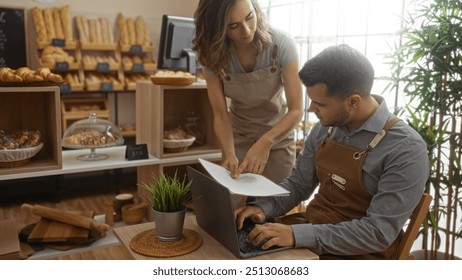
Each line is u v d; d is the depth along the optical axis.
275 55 1.84
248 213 1.38
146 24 4.44
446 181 2.19
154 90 2.39
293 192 1.53
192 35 2.84
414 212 1.26
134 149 2.38
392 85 2.48
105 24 4.20
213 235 1.27
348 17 3.17
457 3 2.02
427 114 2.19
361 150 1.30
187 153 2.48
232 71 1.91
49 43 3.89
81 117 4.02
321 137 1.50
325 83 1.19
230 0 1.56
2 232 1.83
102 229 1.97
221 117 1.96
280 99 2.06
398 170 1.22
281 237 1.20
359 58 1.19
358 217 1.34
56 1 4.05
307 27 3.57
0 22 3.81
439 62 2.01
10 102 2.25
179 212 1.23
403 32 2.24
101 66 4.06
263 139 1.75
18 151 2.02
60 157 2.15
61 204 3.90
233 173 1.43
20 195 3.90
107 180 4.34
